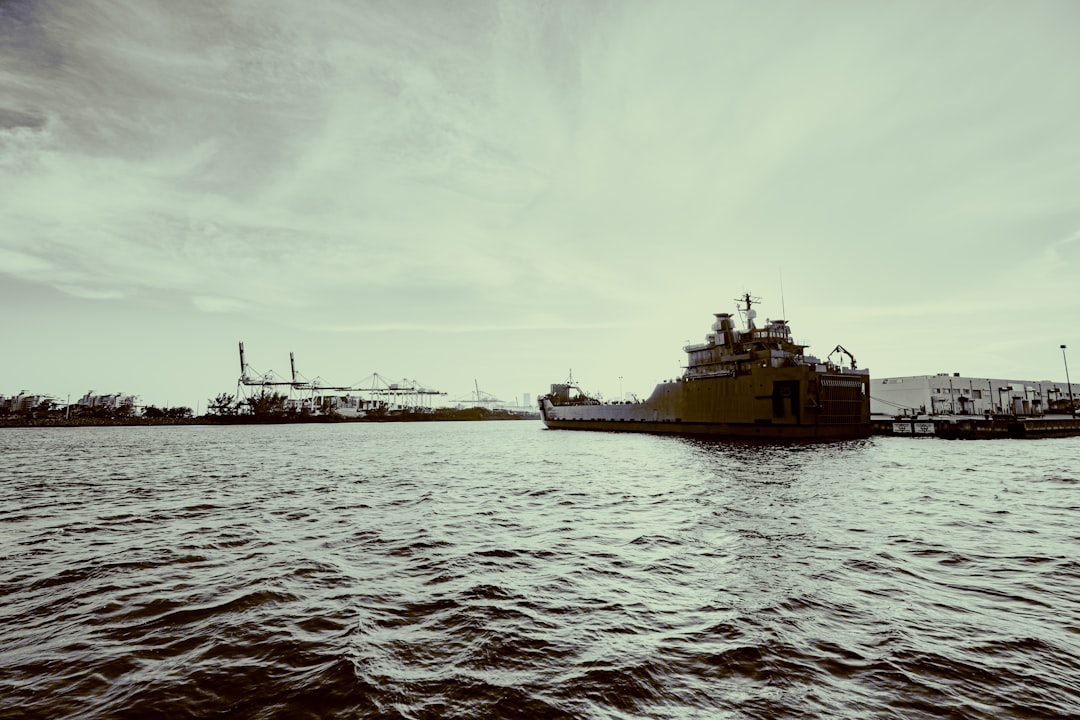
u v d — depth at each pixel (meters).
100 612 9.31
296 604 9.66
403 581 11.02
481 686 6.59
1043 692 6.33
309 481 29.27
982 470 30.22
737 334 58.66
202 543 14.48
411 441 83.19
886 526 15.81
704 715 5.90
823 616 8.79
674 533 15.24
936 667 6.95
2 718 5.93
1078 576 10.85
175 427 199.50
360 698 6.29
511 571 11.70
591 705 6.12
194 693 6.49
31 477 31.58
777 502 20.19
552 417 104.69
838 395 53.62
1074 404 104.81
